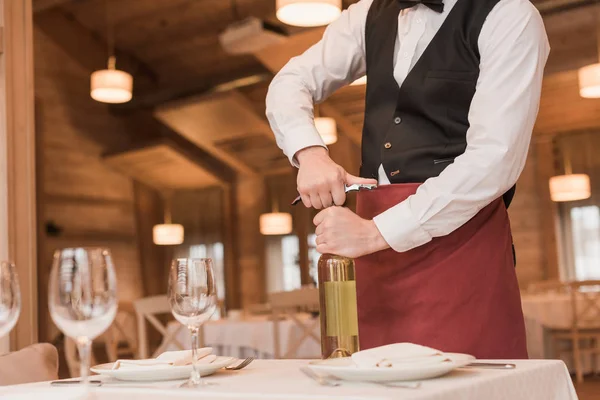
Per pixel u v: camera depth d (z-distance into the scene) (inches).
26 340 131.0
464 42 68.5
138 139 486.3
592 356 278.5
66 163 445.4
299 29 306.3
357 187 65.6
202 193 488.7
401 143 71.4
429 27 71.1
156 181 486.6
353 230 61.9
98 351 402.9
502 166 62.7
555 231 392.8
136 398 47.8
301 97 76.2
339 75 79.9
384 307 67.3
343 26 79.9
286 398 41.6
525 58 64.4
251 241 472.7
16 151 133.6
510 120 63.1
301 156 71.2
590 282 262.2
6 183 131.7
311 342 200.4
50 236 427.2
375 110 75.0
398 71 72.8
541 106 369.4
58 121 443.5
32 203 135.3
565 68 324.5
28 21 137.5
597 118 371.9
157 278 488.4
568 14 315.0
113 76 326.3
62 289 44.9
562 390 53.6
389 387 44.3
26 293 132.0
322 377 48.1
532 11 66.1
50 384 56.4
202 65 439.2
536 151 400.5
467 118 69.4
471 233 65.9
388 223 62.7
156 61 454.6
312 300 192.2
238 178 478.6
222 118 414.3
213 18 398.9
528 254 401.4
